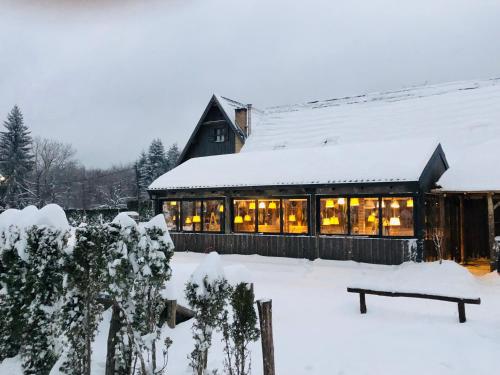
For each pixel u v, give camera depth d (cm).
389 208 1435
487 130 1997
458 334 736
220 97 2864
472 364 611
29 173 5441
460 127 2092
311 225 1566
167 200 1930
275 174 1667
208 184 1772
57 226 472
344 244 1492
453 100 2336
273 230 1670
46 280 465
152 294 529
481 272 1477
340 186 1494
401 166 1427
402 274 1088
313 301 1020
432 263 1266
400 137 2200
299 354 661
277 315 894
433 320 828
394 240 1395
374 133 2319
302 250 1577
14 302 488
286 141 2570
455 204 1741
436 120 2220
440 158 1590
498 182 1411
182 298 836
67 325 455
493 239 1406
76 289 460
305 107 3019
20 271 489
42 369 466
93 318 462
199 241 1828
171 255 523
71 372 454
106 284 465
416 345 685
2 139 5125
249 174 1739
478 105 2203
